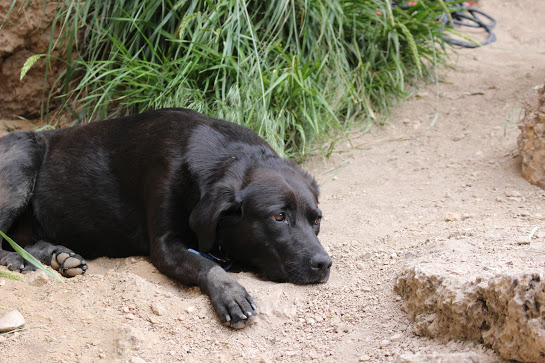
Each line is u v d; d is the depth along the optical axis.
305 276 2.72
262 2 3.61
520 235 2.78
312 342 2.57
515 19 4.89
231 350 2.56
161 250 2.80
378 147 3.52
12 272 2.81
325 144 3.53
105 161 2.94
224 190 2.74
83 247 2.97
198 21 3.42
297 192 2.77
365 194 3.23
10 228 2.97
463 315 2.46
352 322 2.61
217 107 3.37
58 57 3.54
